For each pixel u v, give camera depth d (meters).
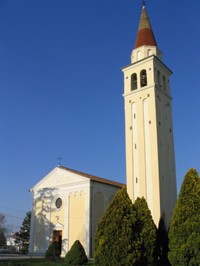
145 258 28.11
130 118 47.97
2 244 87.19
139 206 31.88
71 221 48.03
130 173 45.09
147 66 48.78
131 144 46.44
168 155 46.16
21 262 37.34
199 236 25.89
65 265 34.84
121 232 26.83
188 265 25.70
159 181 42.06
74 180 49.62
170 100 50.72
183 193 28.19
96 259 26.92
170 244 27.36
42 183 53.94
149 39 51.56
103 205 49.09
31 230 52.62
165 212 41.72
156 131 44.53
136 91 48.59
